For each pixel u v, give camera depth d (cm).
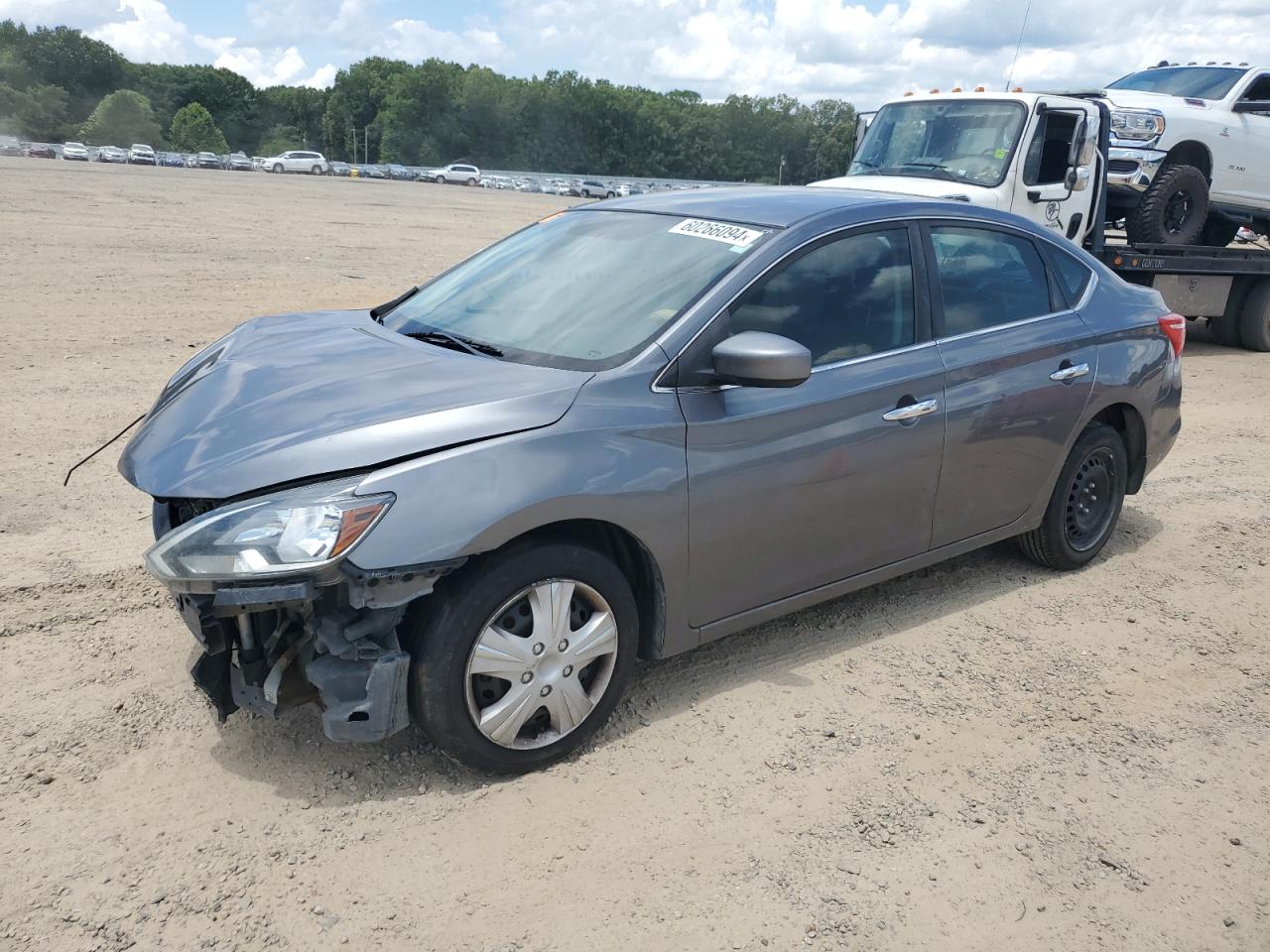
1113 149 1055
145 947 256
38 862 282
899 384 401
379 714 298
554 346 364
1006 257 464
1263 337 1225
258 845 294
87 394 764
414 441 300
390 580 288
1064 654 434
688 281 371
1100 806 332
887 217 418
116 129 13638
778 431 365
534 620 320
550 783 329
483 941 264
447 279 457
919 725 374
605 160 14612
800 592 396
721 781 334
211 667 307
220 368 370
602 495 321
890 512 412
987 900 288
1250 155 1138
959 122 986
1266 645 452
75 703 359
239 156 9069
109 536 507
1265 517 619
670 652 363
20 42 15088
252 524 284
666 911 277
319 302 1234
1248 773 355
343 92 15725
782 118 14650
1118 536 577
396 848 295
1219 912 288
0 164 5569
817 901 283
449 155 14262
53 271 1357
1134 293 527
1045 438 466
